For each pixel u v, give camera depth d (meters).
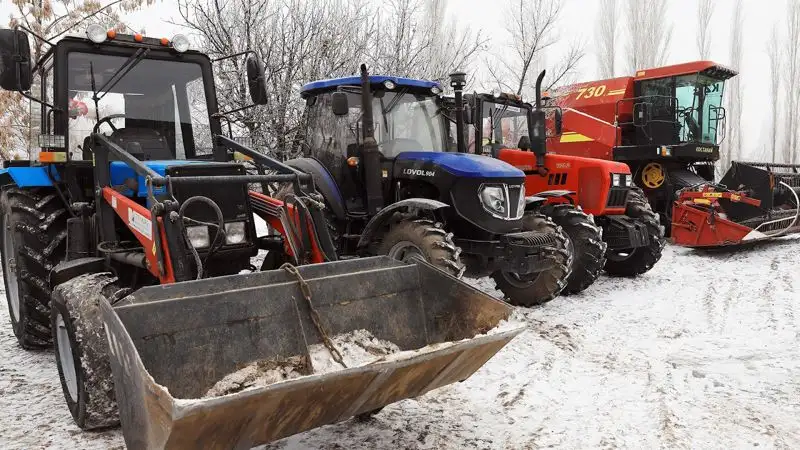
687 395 3.96
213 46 9.55
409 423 3.51
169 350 2.75
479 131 7.14
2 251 5.29
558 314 6.16
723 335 5.33
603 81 11.83
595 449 3.22
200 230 3.89
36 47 8.23
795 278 7.58
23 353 4.88
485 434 3.39
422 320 3.46
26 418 3.62
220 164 4.12
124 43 4.57
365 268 3.37
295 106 9.59
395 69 10.88
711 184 9.87
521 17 13.65
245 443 2.49
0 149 10.08
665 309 6.34
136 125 4.68
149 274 4.19
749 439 3.32
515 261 5.62
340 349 3.08
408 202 5.28
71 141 4.46
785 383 4.09
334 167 6.14
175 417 2.10
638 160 11.49
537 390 4.06
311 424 2.67
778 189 10.30
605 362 4.65
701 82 11.27
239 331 2.92
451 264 5.04
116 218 4.29
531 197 6.81
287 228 4.11
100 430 3.43
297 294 3.09
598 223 7.93
